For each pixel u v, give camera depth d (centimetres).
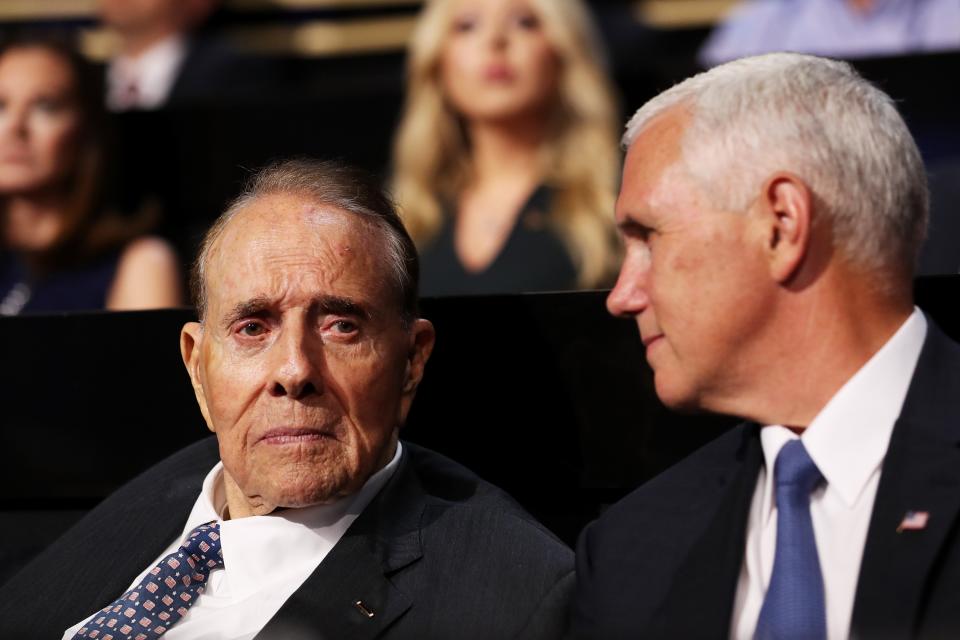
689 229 330
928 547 300
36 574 420
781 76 331
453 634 364
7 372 472
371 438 385
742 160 325
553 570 373
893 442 316
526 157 837
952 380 324
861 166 321
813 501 328
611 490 436
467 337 444
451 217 828
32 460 471
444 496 412
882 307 327
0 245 828
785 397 332
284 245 385
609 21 879
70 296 820
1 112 825
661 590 336
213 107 840
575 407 436
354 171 413
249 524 387
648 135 345
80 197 828
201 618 377
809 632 308
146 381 465
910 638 293
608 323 432
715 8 884
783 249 321
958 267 706
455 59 842
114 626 379
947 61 759
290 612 365
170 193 841
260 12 971
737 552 329
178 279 830
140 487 440
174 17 962
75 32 978
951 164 742
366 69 962
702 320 330
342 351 382
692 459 369
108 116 841
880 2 859
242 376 379
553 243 806
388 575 379
